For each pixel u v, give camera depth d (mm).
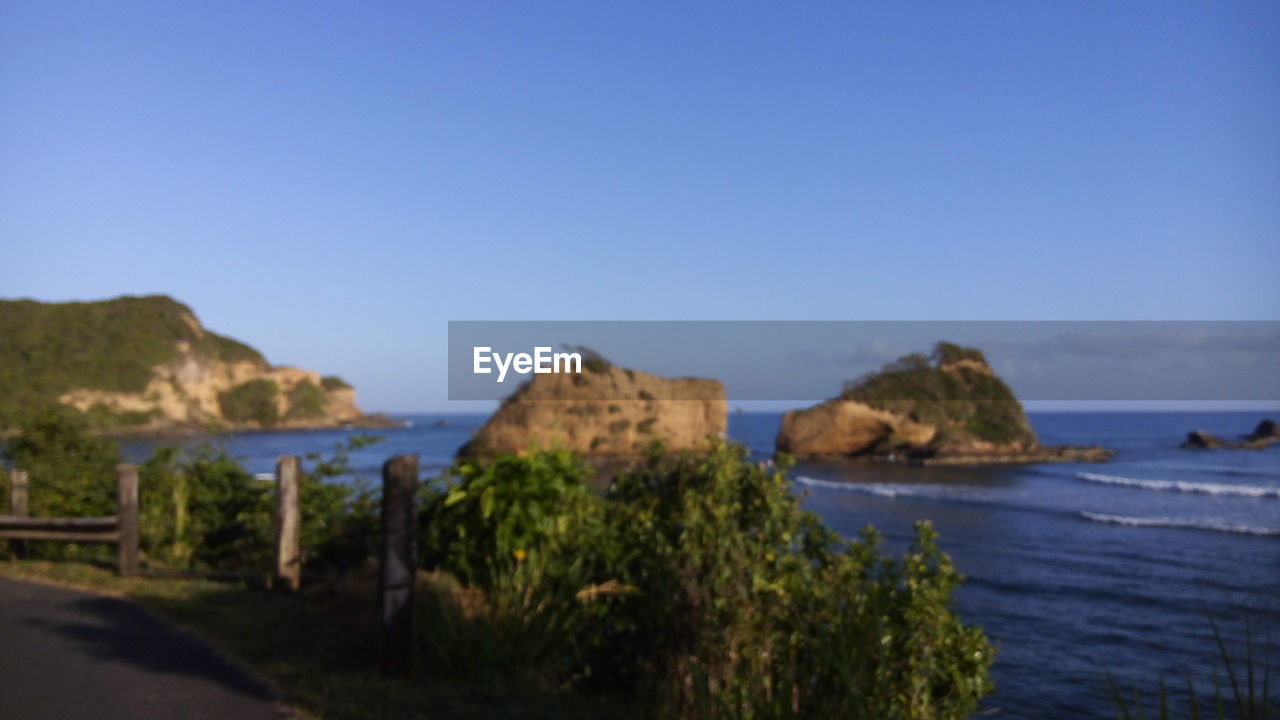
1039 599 18469
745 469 6426
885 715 4613
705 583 5562
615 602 6191
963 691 5668
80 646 5945
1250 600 13445
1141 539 25938
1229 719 3369
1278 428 74000
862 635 4922
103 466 11742
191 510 10258
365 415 118062
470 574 6512
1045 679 13102
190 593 7484
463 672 5387
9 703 4812
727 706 4832
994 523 28750
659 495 6867
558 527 6410
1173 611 17172
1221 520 29469
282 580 7359
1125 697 12055
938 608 5625
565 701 5223
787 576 5676
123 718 4621
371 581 6859
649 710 5355
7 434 11797
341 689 5008
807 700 4836
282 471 7418
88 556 9766
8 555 9602
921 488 38312
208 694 5004
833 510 31312
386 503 5316
